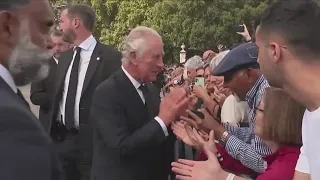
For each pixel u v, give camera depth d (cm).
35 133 127
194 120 281
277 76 158
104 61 397
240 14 2848
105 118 281
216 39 2898
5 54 139
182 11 2975
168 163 315
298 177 174
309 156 154
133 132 280
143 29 291
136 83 294
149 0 3291
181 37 3019
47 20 146
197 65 498
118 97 285
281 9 153
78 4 413
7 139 122
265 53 157
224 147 279
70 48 411
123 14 3375
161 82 466
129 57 289
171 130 304
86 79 392
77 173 395
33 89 426
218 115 360
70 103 395
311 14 150
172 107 277
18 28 138
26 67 142
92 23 405
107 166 291
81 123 390
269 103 213
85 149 388
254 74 273
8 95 132
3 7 134
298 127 207
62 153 392
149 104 302
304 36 148
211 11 2919
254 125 260
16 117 125
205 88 370
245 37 471
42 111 430
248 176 281
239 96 287
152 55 284
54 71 417
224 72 279
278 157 217
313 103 151
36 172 124
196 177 214
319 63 149
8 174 120
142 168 292
